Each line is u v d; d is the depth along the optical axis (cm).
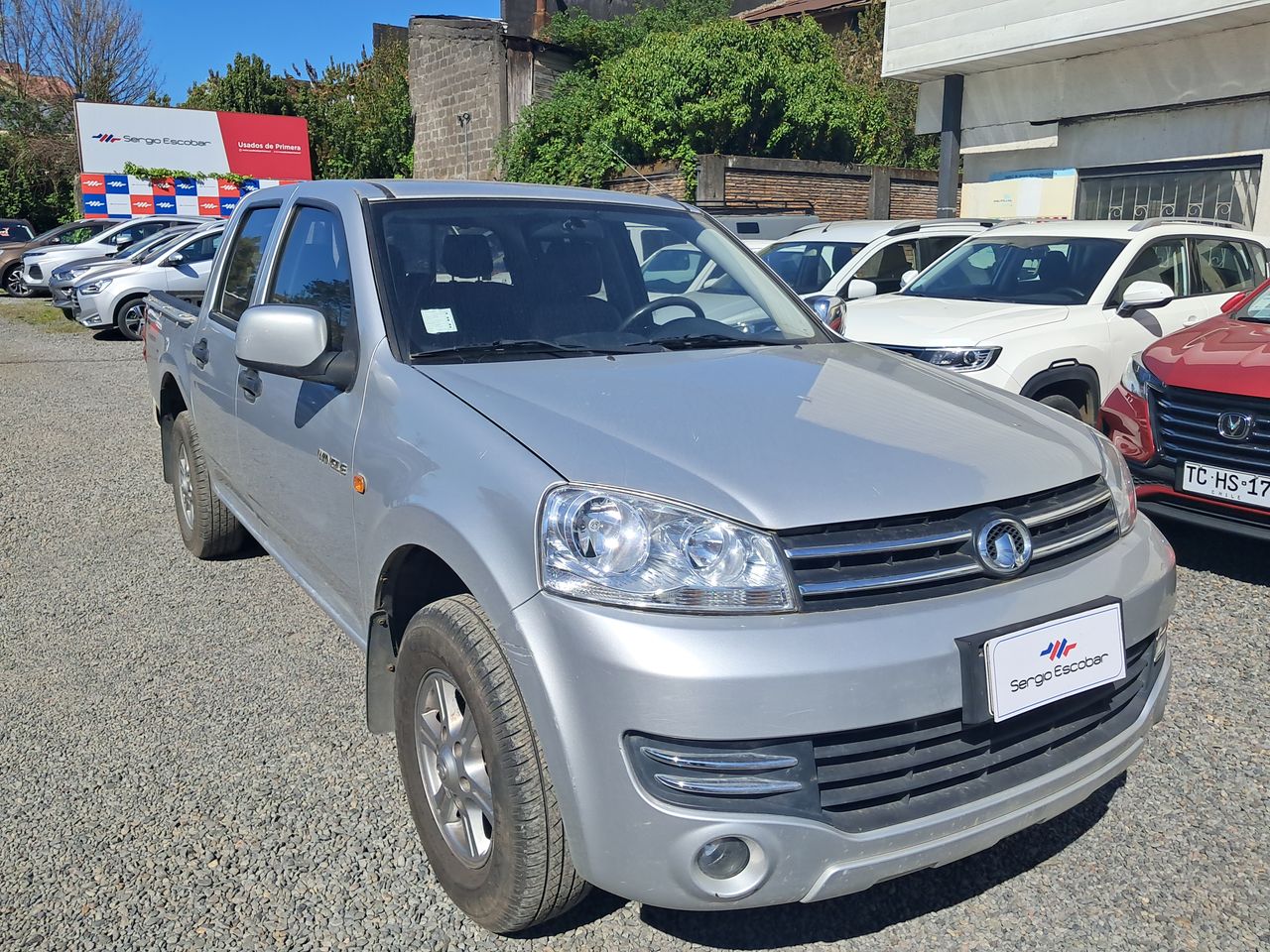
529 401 258
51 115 4122
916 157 2062
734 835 203
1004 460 247
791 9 2559
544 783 220
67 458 750
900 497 224
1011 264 722
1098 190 1203
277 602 462
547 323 318
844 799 211
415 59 2409
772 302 376
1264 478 443
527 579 218
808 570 213
